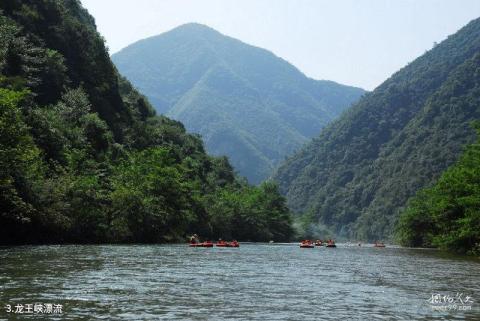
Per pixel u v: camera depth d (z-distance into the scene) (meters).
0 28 79.12
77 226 59.94
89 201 61.84
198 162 138.00
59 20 102.81
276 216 139.75
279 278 26.64
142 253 44.44
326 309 17.17
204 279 24.98
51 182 57.00
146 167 85.62
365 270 33.69
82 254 39.50
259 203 136.50
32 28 92.75
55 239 57.22
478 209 55.91
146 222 72.44
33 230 53.75
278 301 18.59
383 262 43.59
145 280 23.80
